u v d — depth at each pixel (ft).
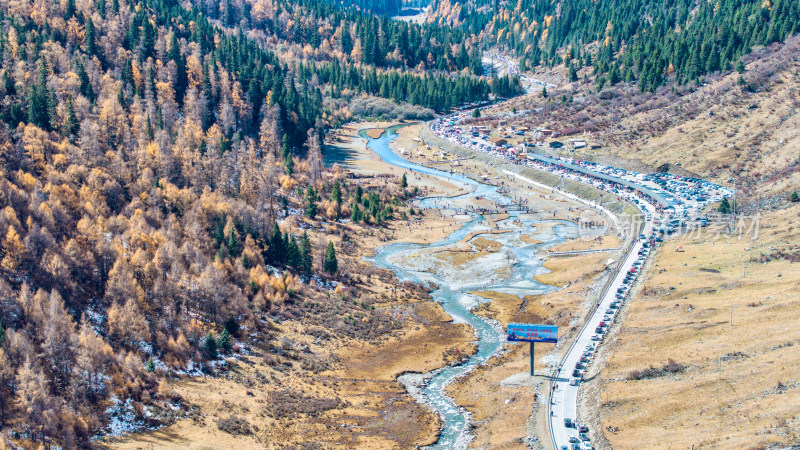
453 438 367.25
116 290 449.48
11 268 437.99
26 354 355.97
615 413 355.36
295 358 457.27
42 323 391.65
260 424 371.35
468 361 463.83
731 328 409.28
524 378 412.98
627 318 468.34
